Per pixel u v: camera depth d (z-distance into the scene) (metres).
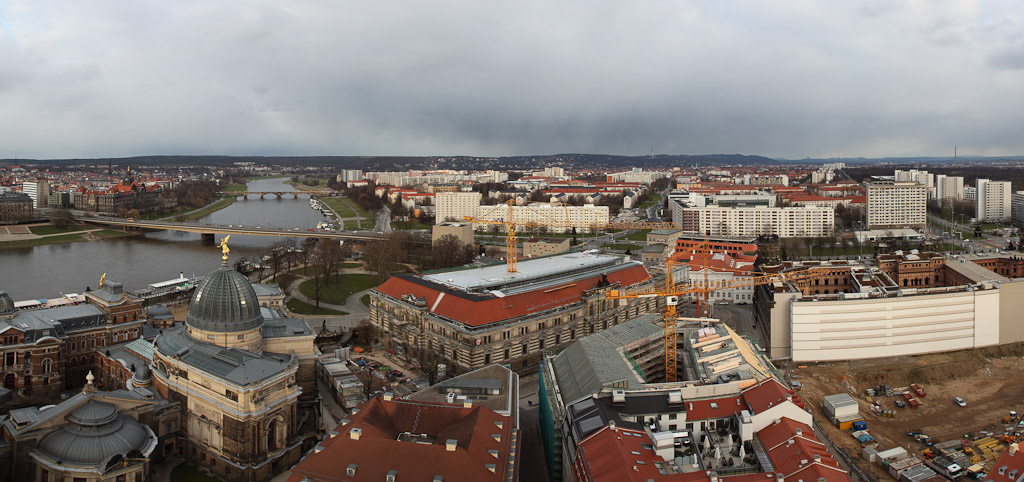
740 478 158.62
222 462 198.50
